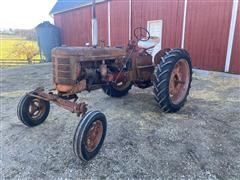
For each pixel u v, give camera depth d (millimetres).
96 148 2227
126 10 8961
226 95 4176
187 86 3541
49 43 12938
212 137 2564
